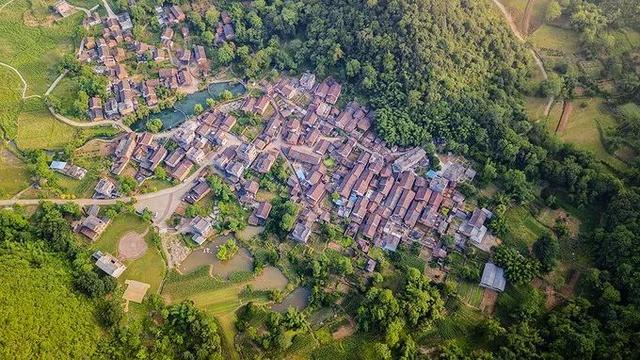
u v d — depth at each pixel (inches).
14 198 7199.8
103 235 7022.6
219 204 7342.5
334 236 7111.2
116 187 7440.9
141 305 6466.5
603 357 5649.6
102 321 6122.1
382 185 7573.8
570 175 7224.4
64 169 7529.5
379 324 6215.6
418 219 7303.2
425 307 6259.8
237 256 6993.1
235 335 6289.4
